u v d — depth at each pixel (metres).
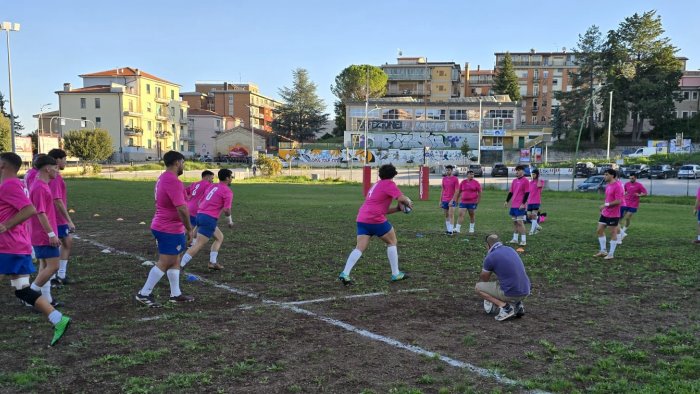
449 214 13.33
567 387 4.00
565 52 98.75
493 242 5.99
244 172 52.44
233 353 4.63
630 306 6.41
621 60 70.81
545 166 59.00
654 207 24.09
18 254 4.95
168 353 4.61
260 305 6.28
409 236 12.88
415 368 4.35
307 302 6.43
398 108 75.94
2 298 6.48
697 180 48.22
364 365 4.40
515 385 4.03
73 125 74.12
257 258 9.54
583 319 5.83
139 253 9.85
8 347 4.71
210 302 6.40
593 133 72.62
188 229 6.23
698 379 4.16
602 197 30.89
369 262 9.21
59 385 3.94
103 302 6.32
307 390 3.90
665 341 5.06
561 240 12.30
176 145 87.06
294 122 94.81
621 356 4.67
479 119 71.19
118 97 73.50
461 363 4.46
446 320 5.74
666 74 70.31
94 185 34.06
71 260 9.07
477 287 6.00
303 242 11.61
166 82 84.00
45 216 5.77
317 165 72.62
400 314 5.95
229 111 109.88
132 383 3.96
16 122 81.75
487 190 36.94
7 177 5.02
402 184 42.69
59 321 4.79
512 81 88.38
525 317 5.89
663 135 73.25
